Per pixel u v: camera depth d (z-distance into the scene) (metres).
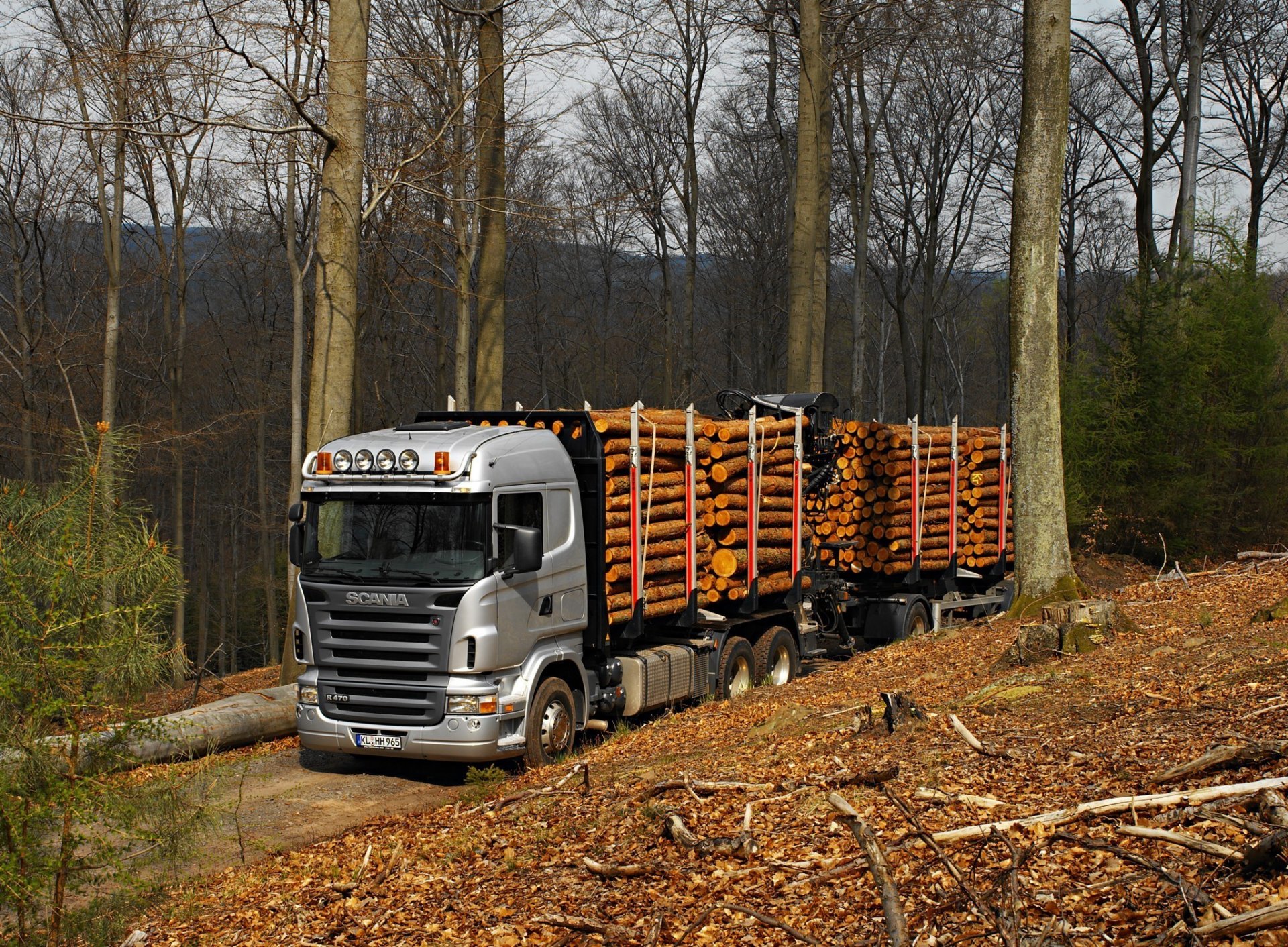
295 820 8.94
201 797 6.07
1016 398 13.53
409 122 18.27
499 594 9.90
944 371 67.50
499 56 17.08
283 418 42.81
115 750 5.51
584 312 48.50
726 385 53.19
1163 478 24.50
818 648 16.52
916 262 45.38
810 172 21.58
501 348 18.05
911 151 43.62
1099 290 52.78
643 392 51.59
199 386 38.19
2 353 28.56
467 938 5.64
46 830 5.32
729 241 47.66
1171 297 25.27
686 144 37.03
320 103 14.01
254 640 48.06
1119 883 4.74
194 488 43.03
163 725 5.90
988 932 4.50
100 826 6.44
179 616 30.59
